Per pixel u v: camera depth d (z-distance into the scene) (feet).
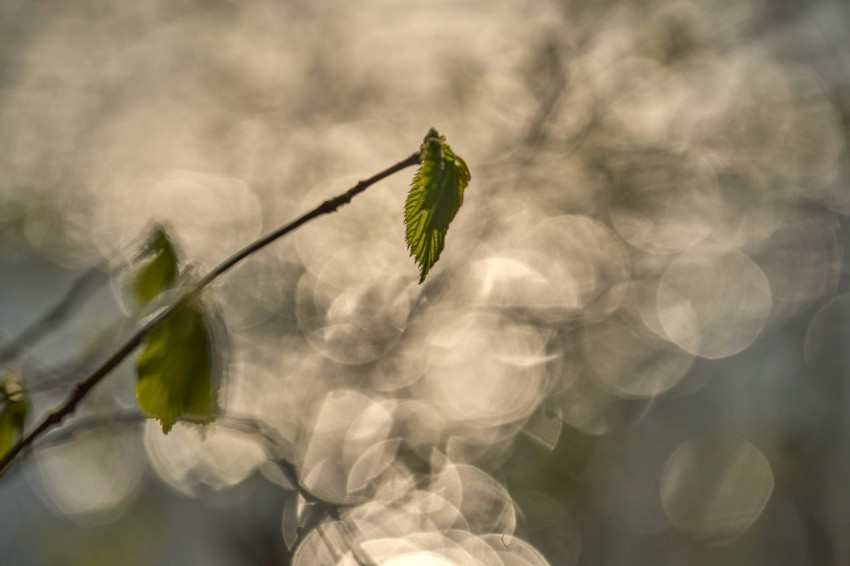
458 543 17.58
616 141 20.57
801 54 21.08
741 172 21.27
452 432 19.06
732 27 20.83
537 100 20.65
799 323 21.94
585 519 19.10
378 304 19.84
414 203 4.26
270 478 16.47
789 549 19.04
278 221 21.79
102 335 6.62
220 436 17.19
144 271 4.95
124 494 17.80
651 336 21.67
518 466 19.33
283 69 22.67
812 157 21.20
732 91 21.09
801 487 19.58
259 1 22.90
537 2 21.33
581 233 20.71
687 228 21.50
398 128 22.00
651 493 19.89
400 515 17.53
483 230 20.31
